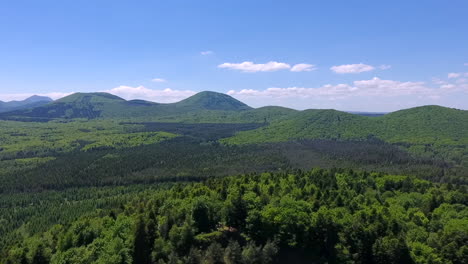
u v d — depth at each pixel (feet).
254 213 348.59
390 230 342.03
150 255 302.66
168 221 340.39
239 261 296.51
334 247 333.42
